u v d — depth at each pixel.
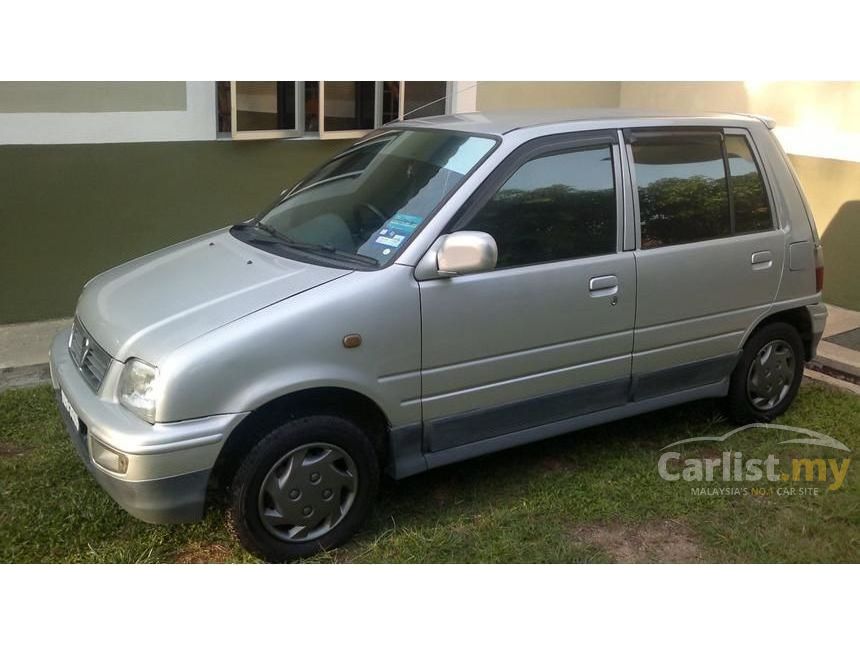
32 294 5.88
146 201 6.13
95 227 5.98
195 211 6.35
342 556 3.28
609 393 3.93
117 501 2.96
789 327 4.61
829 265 6.83
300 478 3.13
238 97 6.35
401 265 3.23
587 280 3.69
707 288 4.13
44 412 4.55
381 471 3.63
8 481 3.76
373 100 7.05
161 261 3.83
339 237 3.58
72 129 5.73
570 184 3.68
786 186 4.50
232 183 6.45
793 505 3.79
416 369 3.30
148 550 3.27
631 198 3.85
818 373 5.63
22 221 5.72
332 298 3.09
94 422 2.93
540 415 3.73
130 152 5.98
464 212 3.38
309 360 3.04
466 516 3.60
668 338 4.05
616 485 3.91
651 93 8.13
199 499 2.93
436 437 3.44
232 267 3.50
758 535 3.52
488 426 3.58
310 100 6.72
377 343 3.17
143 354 2.96
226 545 3.35
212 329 2.96
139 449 2.80
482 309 3.41
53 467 3.90
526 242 3.55
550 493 3.81
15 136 5.56
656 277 3.92
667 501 3.79
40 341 5.49
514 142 3.55
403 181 3.67
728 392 4.52
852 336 6.05
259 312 3.02
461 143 3.68
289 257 3.50
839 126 6.64
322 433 3.13
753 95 7.22
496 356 3.50
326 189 4.04
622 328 3.86
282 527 3.19
